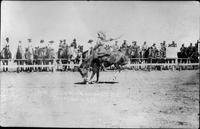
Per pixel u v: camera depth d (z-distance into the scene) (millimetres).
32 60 15711
